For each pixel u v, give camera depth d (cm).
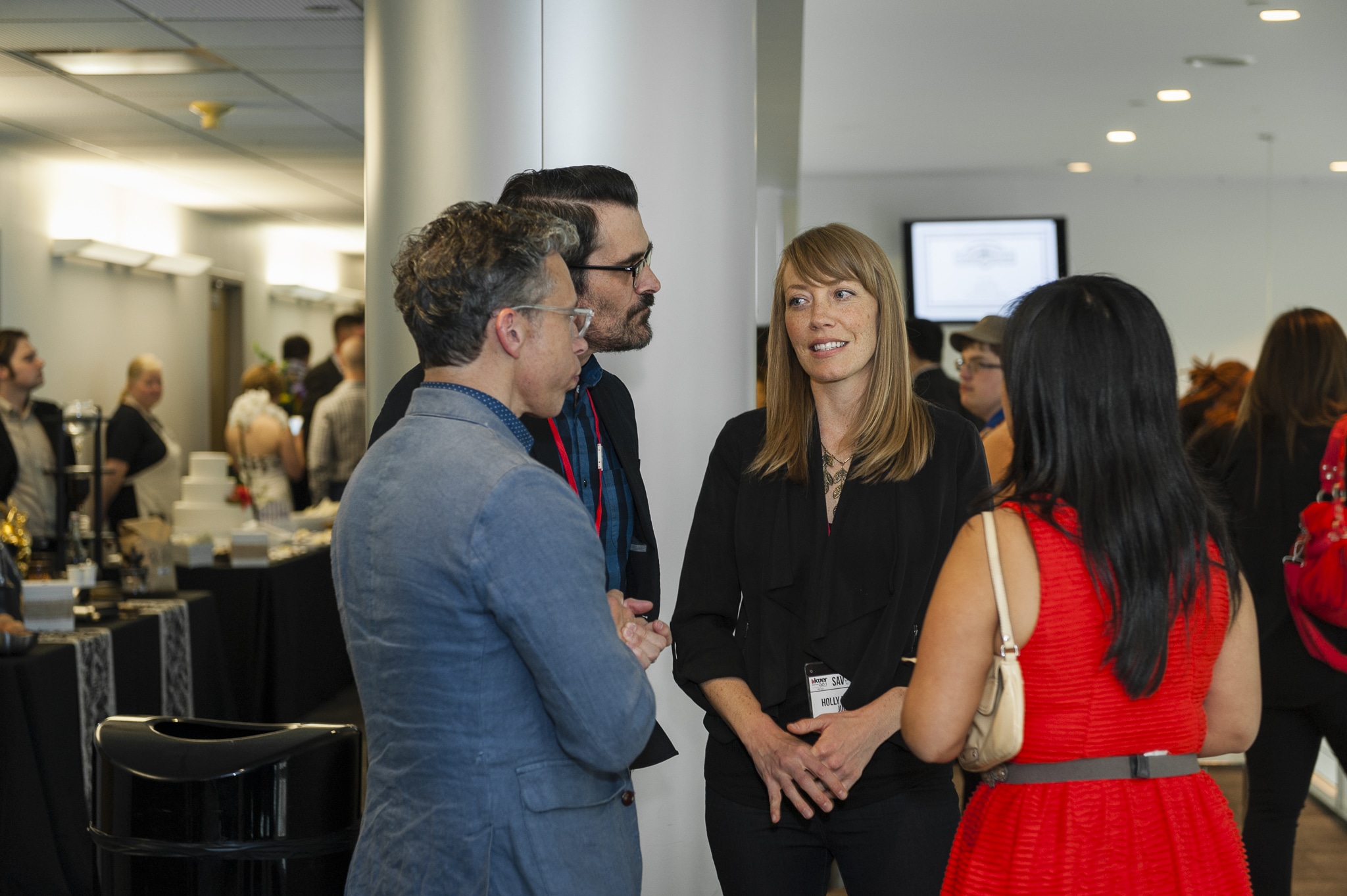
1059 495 138
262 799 195
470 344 139
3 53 501
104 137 672
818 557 188
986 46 659
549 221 144
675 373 264
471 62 262
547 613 129
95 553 439
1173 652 138
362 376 724
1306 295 1101
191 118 623
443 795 133
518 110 261
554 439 182
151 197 873
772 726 181
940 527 184
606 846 143
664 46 262
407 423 142
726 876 190
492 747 134
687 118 264
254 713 506
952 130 894
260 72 532
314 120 627
